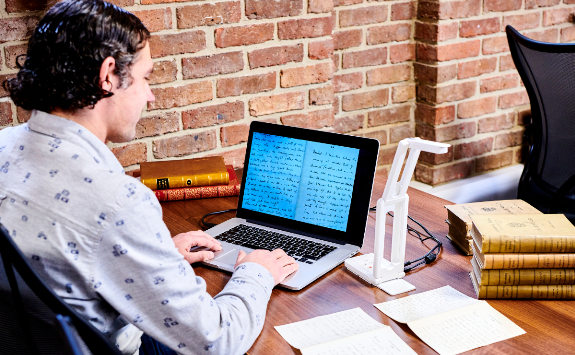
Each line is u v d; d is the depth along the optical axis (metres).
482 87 2.42
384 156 2.43
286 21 1.88
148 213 0.78
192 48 1.75
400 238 1.08
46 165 0.77
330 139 1.26
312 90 2.00
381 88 2.33
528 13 2.42
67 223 0.74
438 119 2.35
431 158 2.41
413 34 2.33
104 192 0.75
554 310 0.98
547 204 1.84
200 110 1.82
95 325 0.80
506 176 2.56
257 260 1.05
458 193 2.45
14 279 0.69
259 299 0.95
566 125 1.72
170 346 0.83
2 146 0.83
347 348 0.88
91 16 0.79
